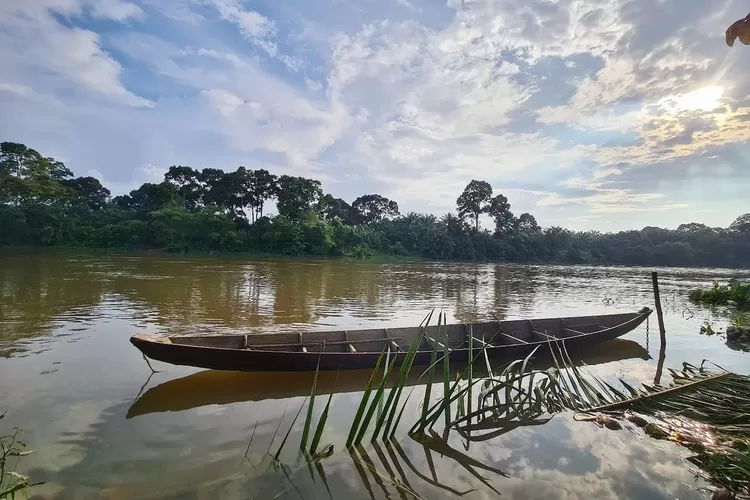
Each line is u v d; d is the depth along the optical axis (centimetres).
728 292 2011
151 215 5628
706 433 560
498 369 869
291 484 437
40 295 1566
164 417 600
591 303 2061
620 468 483
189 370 801
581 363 938
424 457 499
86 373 765
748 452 473
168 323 1209
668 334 1270
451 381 791
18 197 5222
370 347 946
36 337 986
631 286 3098
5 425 559
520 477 461
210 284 2153
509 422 601
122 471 458
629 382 807
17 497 395
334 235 6397
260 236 5928
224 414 615
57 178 6469
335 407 654
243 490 425
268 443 526
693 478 464
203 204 6881
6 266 2570
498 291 2550
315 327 1250
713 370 876
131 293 1719
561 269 5794
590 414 628
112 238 5188
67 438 530
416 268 4791
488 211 9188
